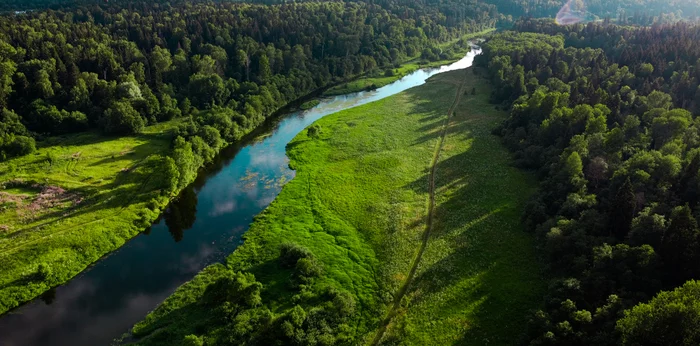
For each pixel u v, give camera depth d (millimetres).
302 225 74188
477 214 74625
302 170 95125
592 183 72750
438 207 77750
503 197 80062
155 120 116250
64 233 69062
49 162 90500
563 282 51531
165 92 125312
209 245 70375
